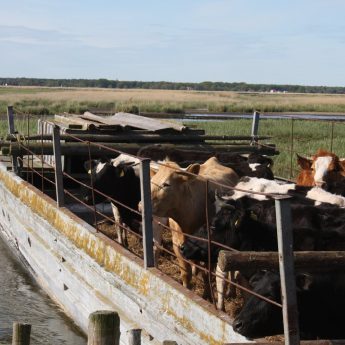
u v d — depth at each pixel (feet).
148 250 26.32
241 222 24.38
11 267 45.70
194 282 32.58
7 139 50.24
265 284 19.83
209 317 21.47
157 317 24.70
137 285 26.73
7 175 51.44
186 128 49.90
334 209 25.44
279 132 124.26
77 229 34.35
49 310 36.17
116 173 37.58
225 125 138.82
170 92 542.57
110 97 347.97
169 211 31.68
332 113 260.62
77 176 47.44
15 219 47.80
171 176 31.37
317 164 39.63
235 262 17.72
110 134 47.65
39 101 265.34
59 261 36.35
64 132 47.65
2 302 37.55
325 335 21.07
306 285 19.63
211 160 36.88
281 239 17.08
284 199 17.02
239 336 19.95
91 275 31.50
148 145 45.42
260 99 402.52
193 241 26.35
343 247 23.39
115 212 38.99
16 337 17.84
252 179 32.07
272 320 19.71
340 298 20.38
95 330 16.99
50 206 39.50
